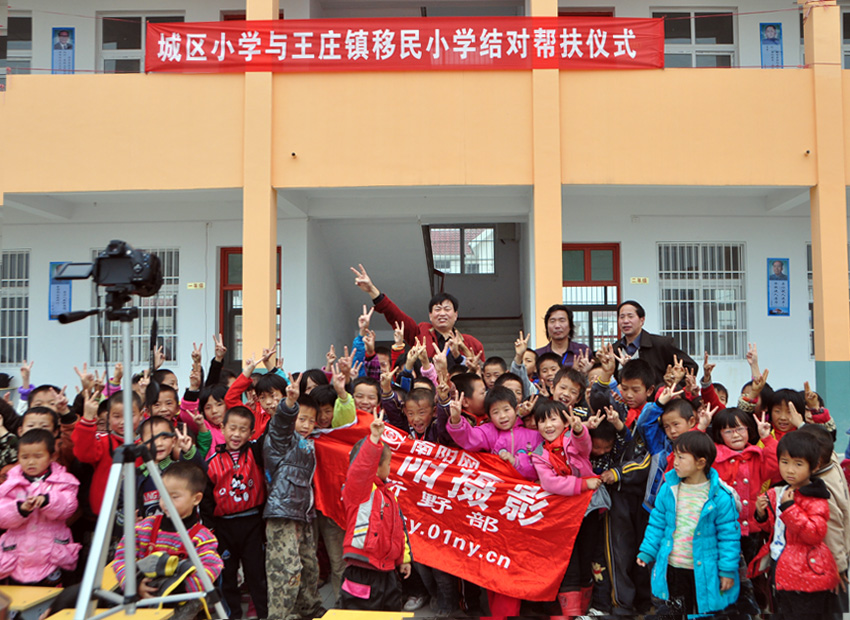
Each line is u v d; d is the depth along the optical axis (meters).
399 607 3.48
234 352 8.93
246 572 3.83
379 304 4.95
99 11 8.66
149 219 8.81
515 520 3.73
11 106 7.30
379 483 3.46
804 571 3.22
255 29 7.21
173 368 8.75
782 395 4.50
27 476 3.46
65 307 8.76
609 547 3.81
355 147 7.20
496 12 9.27
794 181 7.16
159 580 2.99
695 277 8.73
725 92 7.18
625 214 8.69
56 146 7.27
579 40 7.15
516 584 3.62
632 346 5.25
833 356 7.04
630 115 7.16
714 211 8.70
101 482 3.79
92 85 7.29
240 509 3.80
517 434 3.87
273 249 7.18
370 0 8.95
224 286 8.94
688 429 3.62
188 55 7.23
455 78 7.20
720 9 8.70
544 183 7.07
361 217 8.75
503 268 13.89
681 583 3.30
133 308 2.84
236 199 8.47
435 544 3.79
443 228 13.96
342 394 3.98
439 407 3.88
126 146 7.25
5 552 3.41
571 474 3.67
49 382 8.71
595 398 3.82
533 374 4.94
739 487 3.76
